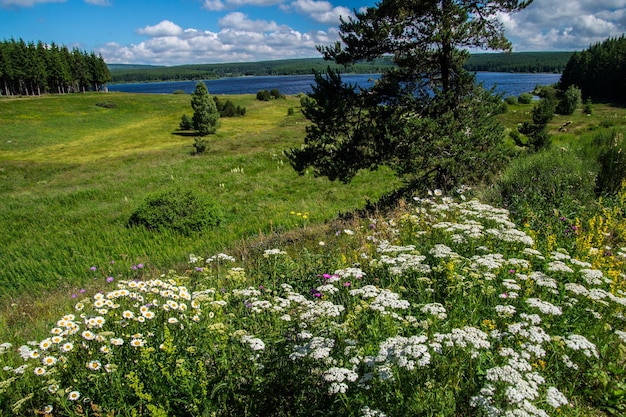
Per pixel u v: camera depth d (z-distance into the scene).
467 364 2.81
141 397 2.74
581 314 3.38
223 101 70.25
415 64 9.99
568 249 5.03
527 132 16.88
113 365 3.01
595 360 3.02
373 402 2.50
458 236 4.85
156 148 39.97
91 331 3.69
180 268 9.67
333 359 2.76
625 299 3.20
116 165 31.41
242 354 3.13
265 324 3.69
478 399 2.22
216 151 33.34
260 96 83.25
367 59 10.27
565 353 3.02
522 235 4.60
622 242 5.55
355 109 10.43
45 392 3.28
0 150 41.75
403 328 3.18
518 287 3.46
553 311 2.90
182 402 2.86
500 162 9.64
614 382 2.83
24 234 15.74
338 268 5.37
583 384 3.01
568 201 6.93
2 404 3.24
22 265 11.47
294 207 16.70
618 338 3.21
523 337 2.99
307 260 6.11
